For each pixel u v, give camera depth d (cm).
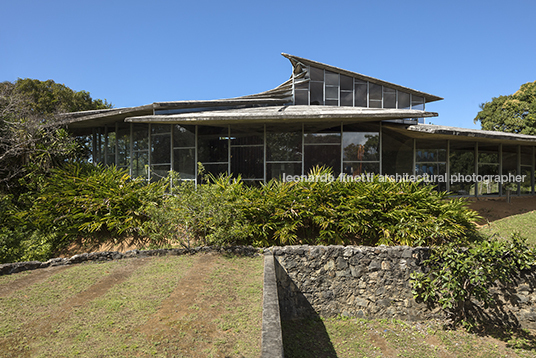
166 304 421
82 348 311
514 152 1641
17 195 1117
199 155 1273
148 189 981
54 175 1059
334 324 627
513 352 543
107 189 954
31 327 354
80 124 1445
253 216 844
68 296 447
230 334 344
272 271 541
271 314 352
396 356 527
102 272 561
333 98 1912
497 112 3045
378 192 875
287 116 1059
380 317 654
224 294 459
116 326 358
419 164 1407
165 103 1281
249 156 1260
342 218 848
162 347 315
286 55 1859
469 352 543
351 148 1250
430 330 611
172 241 843
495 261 606
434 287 629
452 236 833
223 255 684
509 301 625
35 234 859
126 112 1225
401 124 1227
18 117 1226
